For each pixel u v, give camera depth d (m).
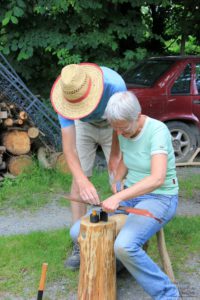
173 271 3.75
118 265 3.62
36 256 3.98
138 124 2.99
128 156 3.16
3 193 5.91
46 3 8.29
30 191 6.01
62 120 3.38
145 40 9.83
